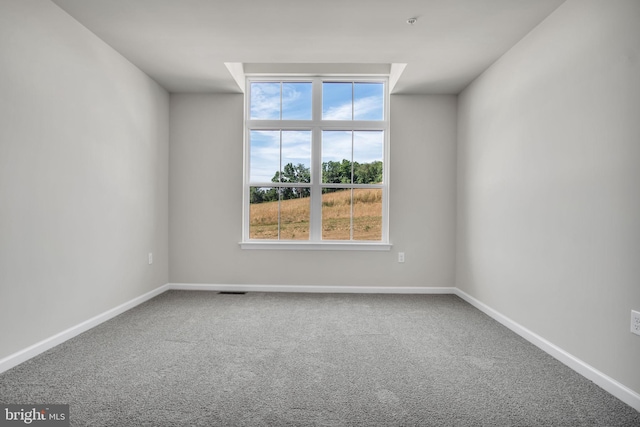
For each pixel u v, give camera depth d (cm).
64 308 253
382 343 255
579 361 212
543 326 248
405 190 417
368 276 418
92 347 242
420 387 191
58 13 244
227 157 419
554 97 239
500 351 242
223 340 258
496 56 315
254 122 424
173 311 331
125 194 329
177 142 418
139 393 181
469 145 380
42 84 230
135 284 349
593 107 203
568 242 223
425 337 268
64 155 251
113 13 252
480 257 350
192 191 419
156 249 391
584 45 211
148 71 358
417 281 418
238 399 176
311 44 301
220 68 351
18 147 212
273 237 427
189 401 174
